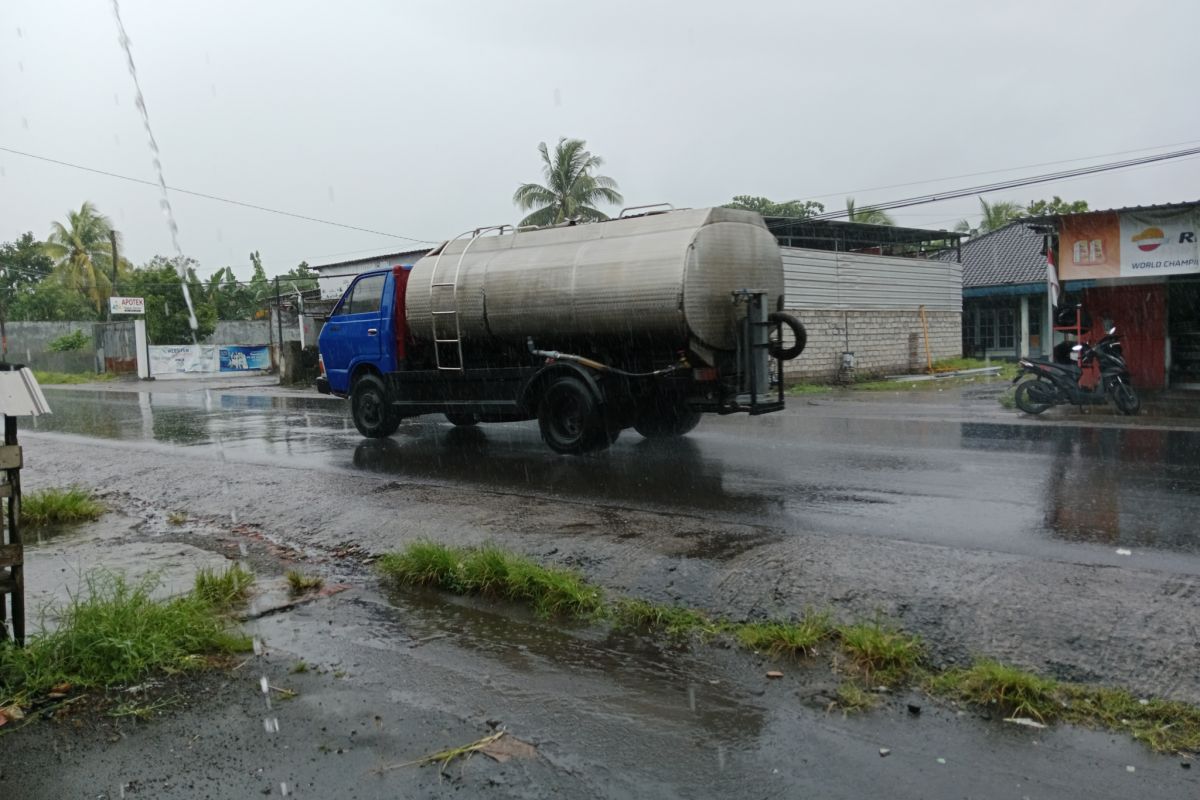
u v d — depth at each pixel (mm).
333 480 8844
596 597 5133
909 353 26016
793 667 4117
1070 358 13820
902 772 3168
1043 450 9555
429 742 3512
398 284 11977
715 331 9516
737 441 11141
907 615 4438
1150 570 4871
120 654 4293
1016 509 6598
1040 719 3482
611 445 11016
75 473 10883
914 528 6117
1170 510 6402
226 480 9336
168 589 5766
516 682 4109
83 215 40094
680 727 3590
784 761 3281
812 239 24797
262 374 36000
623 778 3193
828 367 23016
